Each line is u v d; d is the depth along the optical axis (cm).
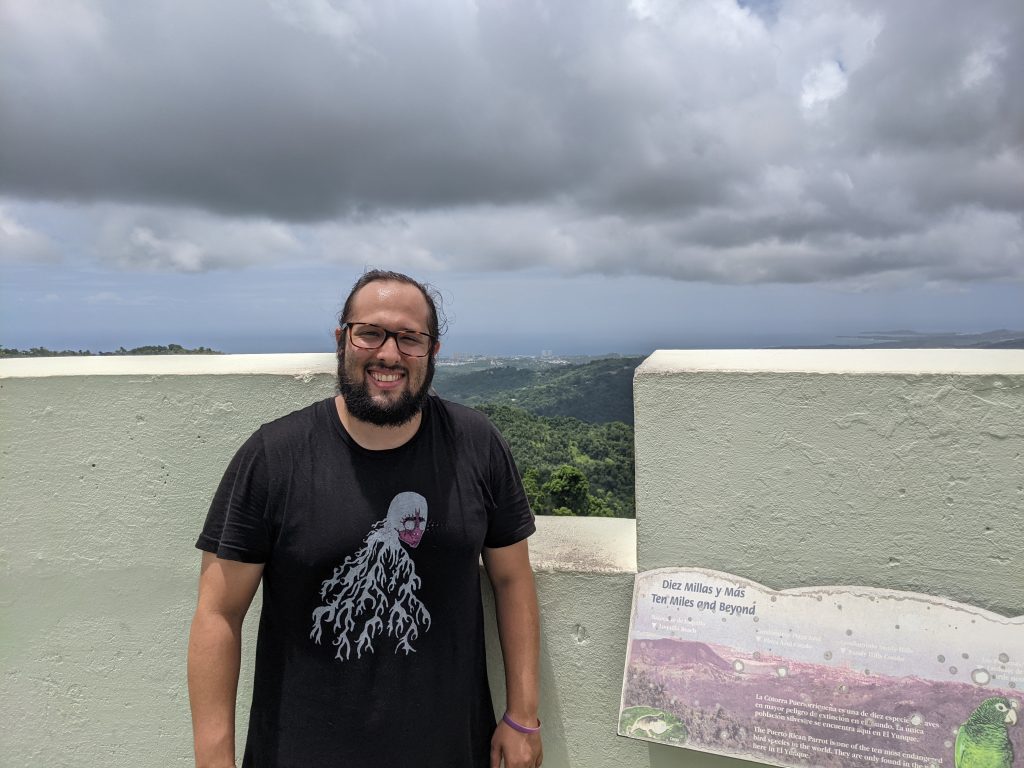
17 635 191
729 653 149
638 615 156
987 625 138
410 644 140
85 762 194
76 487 182
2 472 184
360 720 138
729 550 153
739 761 155
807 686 143
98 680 189
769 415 148
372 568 140
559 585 166
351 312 143
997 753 131
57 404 179
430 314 147
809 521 148
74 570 186
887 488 143
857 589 146
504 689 176
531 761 151
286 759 139
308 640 139
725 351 177
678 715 148
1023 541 137
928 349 169
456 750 144
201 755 136
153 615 184
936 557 142
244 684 183
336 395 152
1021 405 134
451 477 146
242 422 172
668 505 156
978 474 138
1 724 196
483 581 173
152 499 179
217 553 139
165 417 176
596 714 167
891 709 138
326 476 141
